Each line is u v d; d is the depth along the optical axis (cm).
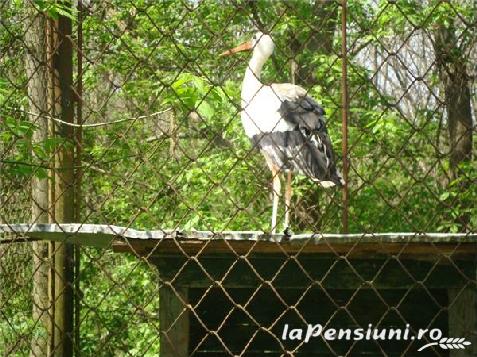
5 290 772
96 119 1069
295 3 1078
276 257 573
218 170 1167
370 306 603
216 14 1180
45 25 723
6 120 646
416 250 530
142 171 994
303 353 609
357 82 1150
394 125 1085
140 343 1075
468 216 945
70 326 765
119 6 1016
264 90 816
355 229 1085
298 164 768
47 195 763
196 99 582
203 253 561
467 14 1097
